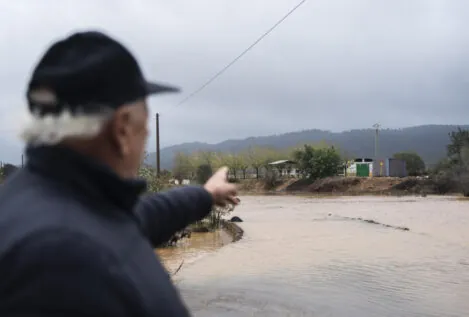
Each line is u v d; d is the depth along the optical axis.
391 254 11.92
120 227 1.25
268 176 66.38
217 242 14.70
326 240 14.62
